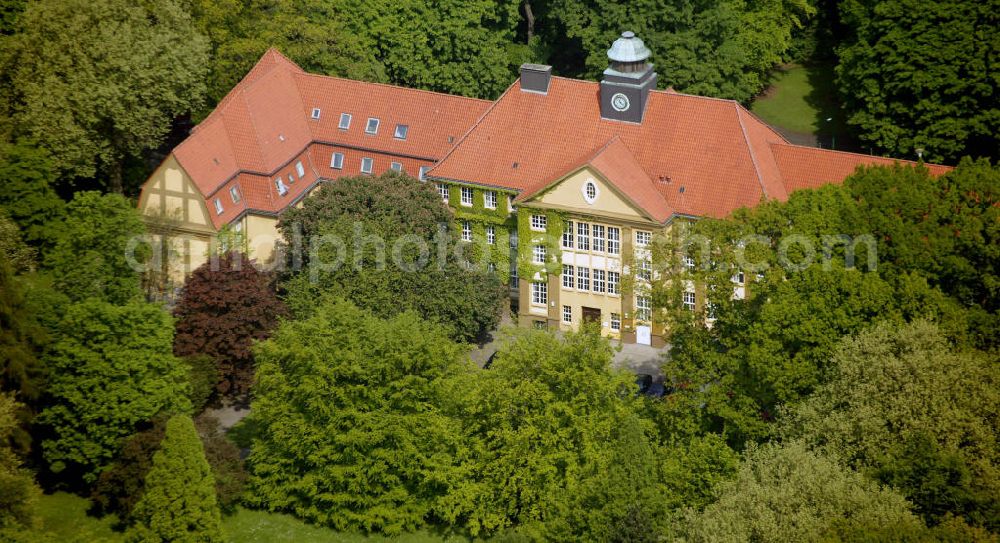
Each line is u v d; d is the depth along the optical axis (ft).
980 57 426.10
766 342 322.55
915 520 282.77
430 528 335.67
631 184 396.98
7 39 407.23
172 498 311.47
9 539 284.82
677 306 337.52
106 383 330.75
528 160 415.44
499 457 327.88
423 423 329.72
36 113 396.16
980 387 306.14
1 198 377.91
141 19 411.75
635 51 404.16
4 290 325.62
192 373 358.64
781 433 320.50
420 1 479.41
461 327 390.83
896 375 309.63
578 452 324.39
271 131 428.15
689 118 405.59
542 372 325.62
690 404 330.75
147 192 409.69
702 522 291.99
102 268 367.86
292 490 336.49
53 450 333.21
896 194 338.54
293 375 333.83
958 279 333.42
